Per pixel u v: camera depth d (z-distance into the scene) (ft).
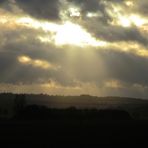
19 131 356.18
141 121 501.15
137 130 385.91
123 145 308.60
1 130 357.41
